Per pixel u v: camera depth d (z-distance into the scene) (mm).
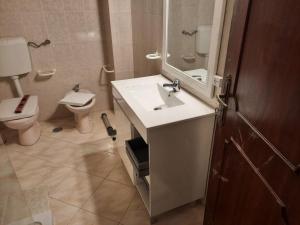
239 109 986
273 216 797
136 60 2641
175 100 1662
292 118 681
